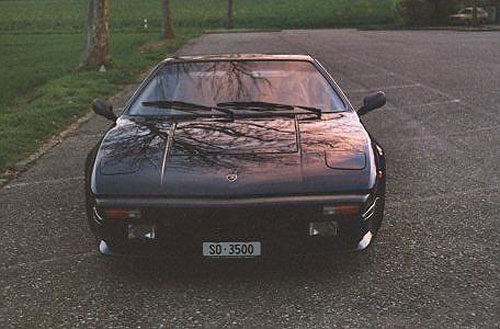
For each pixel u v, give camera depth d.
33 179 5.78
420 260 3.73
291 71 4.57
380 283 3.41
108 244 3.34
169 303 3.21
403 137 7.25
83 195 5.24
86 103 10.14
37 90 13.34
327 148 3.54
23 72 17.20
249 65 4.64
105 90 11.63
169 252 3.25
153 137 3.74
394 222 4.42
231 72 4.54
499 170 5.75
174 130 3.83
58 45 29.64
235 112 4.09
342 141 3.64
